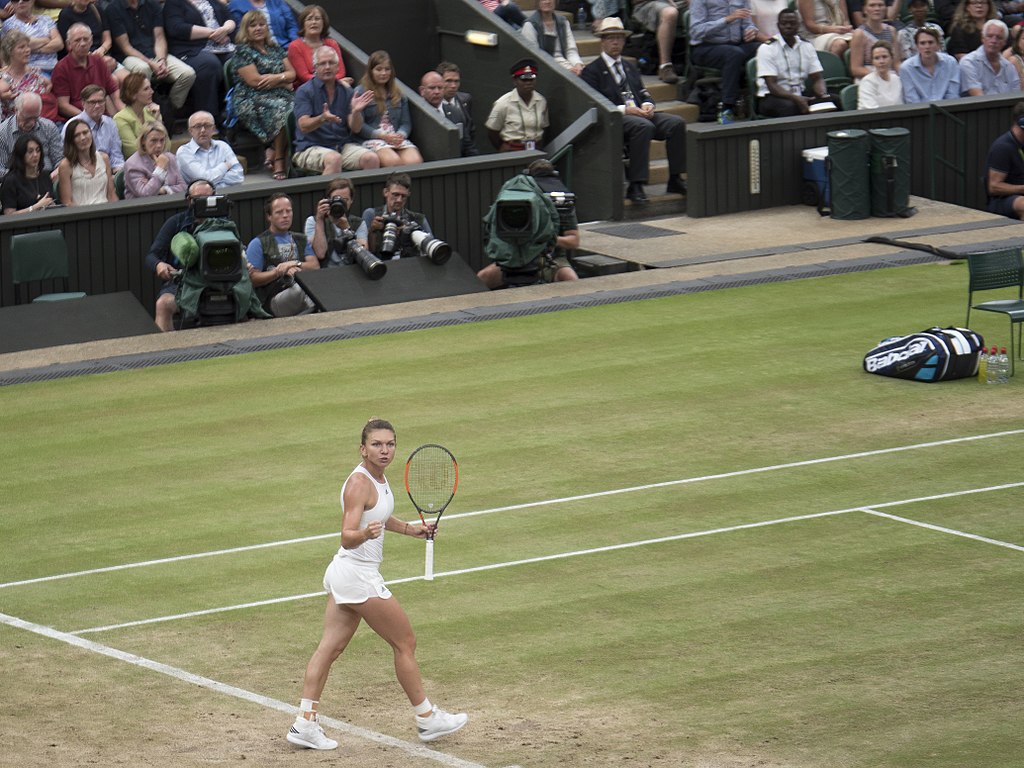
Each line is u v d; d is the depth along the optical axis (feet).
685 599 103.76
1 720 87.25
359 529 83.30
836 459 131.03
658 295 182.09
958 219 211.41
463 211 199.41
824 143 220.64
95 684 92.27
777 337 166.40
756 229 209.56
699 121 238.07
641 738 84.07
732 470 128.98
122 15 210.79
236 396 150.51
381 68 206.49
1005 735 83.66
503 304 179.11
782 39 225.76
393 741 84.38
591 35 256.52
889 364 152.66
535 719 86.84
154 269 178.81
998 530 115.24
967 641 96.22
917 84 229.45
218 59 215.72
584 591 105.50
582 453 133.39
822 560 110.22
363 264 180.86
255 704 89.51
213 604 104.37
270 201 180.75
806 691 89.71
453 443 136.26
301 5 228.22
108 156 189.47
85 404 149.07
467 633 99.04
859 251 197.88
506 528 117.29
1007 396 147.74
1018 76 236.02
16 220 175.01
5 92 192.54
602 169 216.54
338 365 159.74
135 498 124.98
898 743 82.84
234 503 123.54
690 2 235.61
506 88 228.22
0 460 134.31
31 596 106.11
